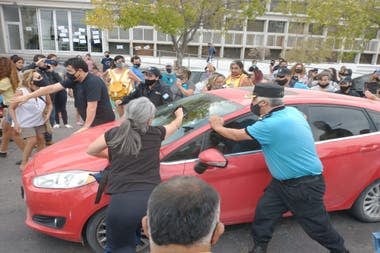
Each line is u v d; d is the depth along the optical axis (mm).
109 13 14258
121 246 2695
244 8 14102
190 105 4000
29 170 3459
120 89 6617
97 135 4008
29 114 5211
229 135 3127
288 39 27719
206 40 27047
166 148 3275
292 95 3879
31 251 3443
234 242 3668
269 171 3443
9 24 23578
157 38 25703
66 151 3605
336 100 3857
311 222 3068
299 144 2957
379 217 4113
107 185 2750
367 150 3787
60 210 3152
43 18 23641
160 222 1218
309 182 3000
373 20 13883
